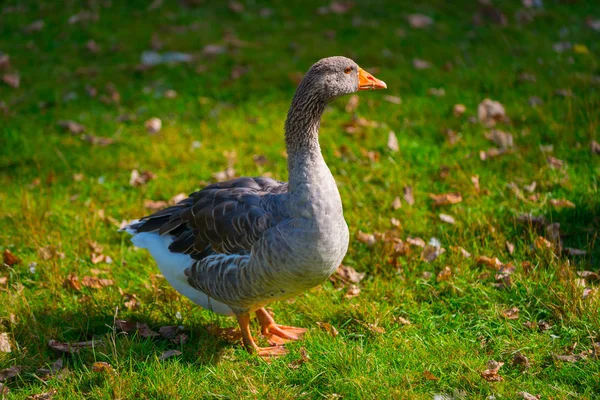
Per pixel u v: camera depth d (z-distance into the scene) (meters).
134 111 12.66
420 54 14.09
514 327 6.95
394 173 10.20
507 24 15.29
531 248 8.15
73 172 10.79
